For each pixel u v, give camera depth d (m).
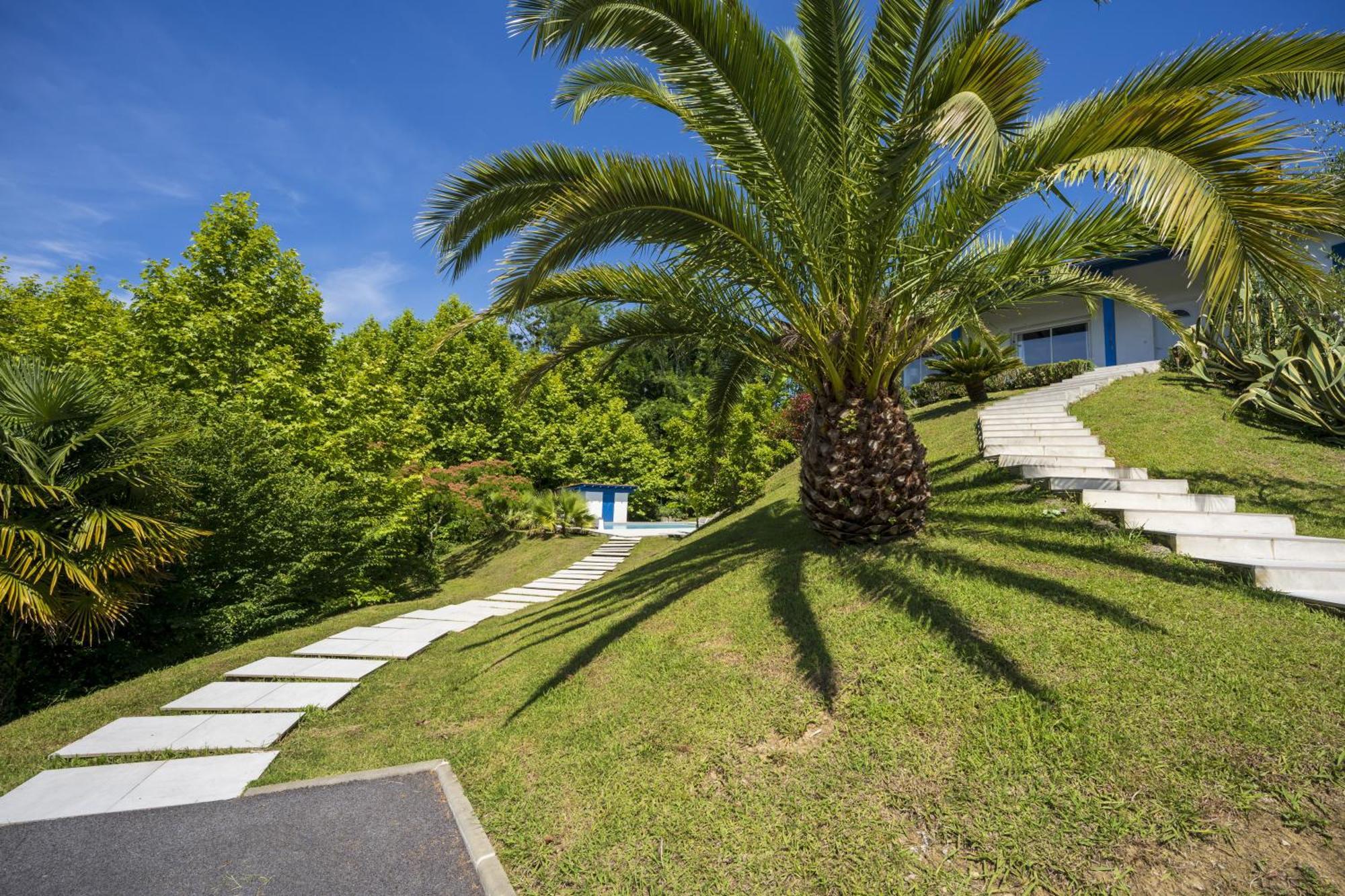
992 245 4.95
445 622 8.42
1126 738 2.62
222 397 10.77
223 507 7.86
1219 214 2.80
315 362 13.37
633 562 12.52
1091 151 3.33
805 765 2.95
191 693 5.30
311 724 4.63
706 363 32.88
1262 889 1.94
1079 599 3.88
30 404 5.62
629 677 4.22
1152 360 15.33
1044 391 12.21
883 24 4.10
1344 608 3.43
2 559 5.16
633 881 2.47
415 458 12.38
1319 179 2.78
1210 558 4.35
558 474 23.59
